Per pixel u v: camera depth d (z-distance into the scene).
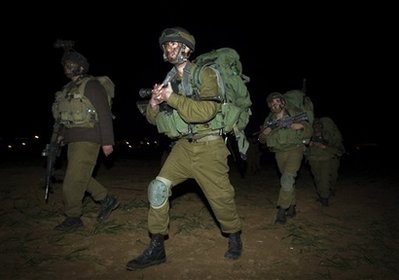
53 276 3.18
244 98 3.35
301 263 3.65
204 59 3.26
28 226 4.26
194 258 3.64
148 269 3.37
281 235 4.39
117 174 7.86
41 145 17.42
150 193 3.27
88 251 3.68
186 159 3.29
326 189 5.96
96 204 5.11
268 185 7.92
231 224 3.50
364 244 4.25
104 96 4.07
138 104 3.61
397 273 3.55
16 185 6.03
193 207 5.35
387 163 13.41
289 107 4.94
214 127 3.22
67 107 4.02
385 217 5.41
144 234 4.17
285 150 4.90
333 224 4.95
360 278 3.42
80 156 4.05
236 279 3.27
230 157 12.26
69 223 4.16
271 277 3.34
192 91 3.10
